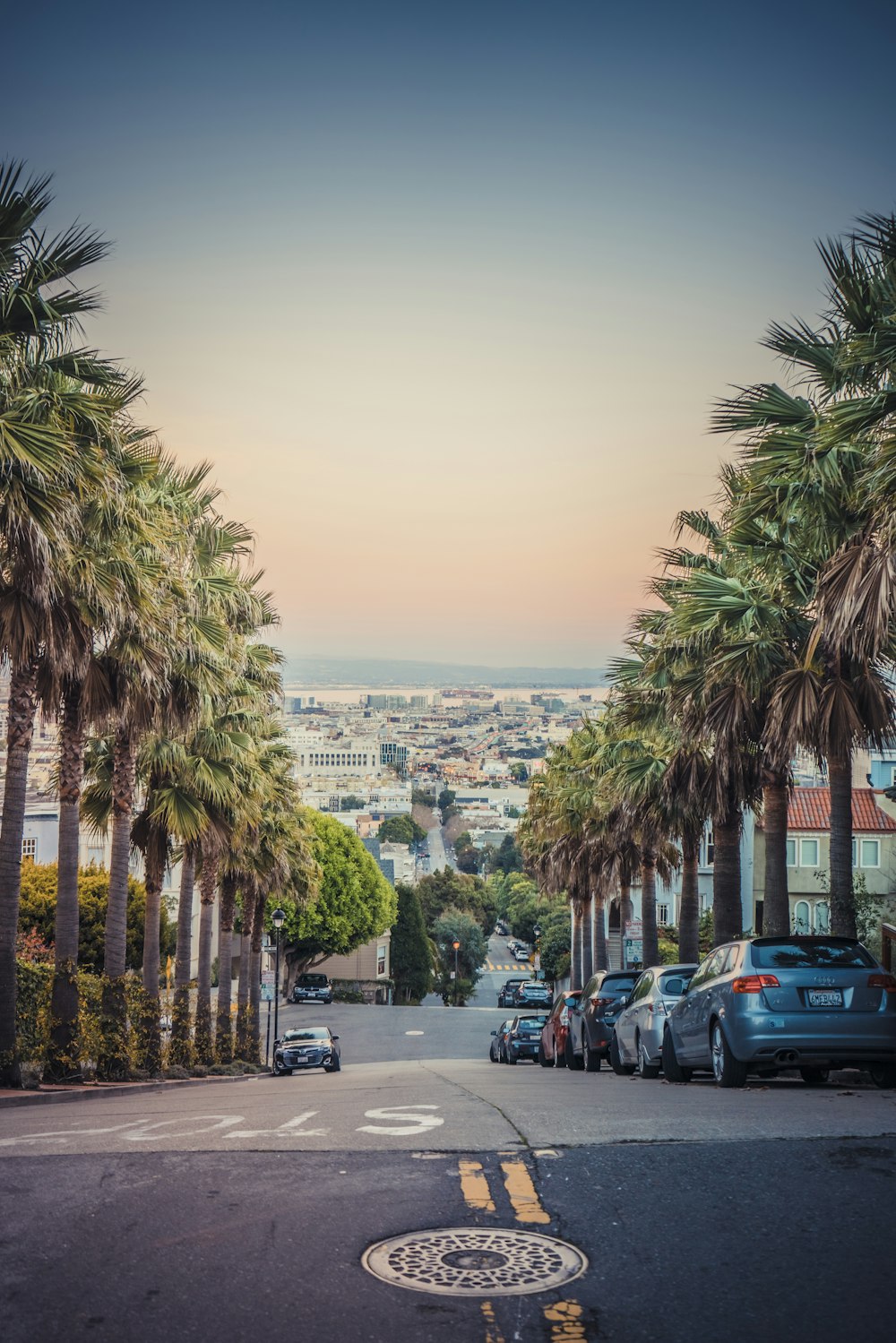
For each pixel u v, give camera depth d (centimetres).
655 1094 1259
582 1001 2314
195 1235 597
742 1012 1266
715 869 2719
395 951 11950
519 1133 907
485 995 14362
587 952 5750
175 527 2267
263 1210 644
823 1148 807
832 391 1688
